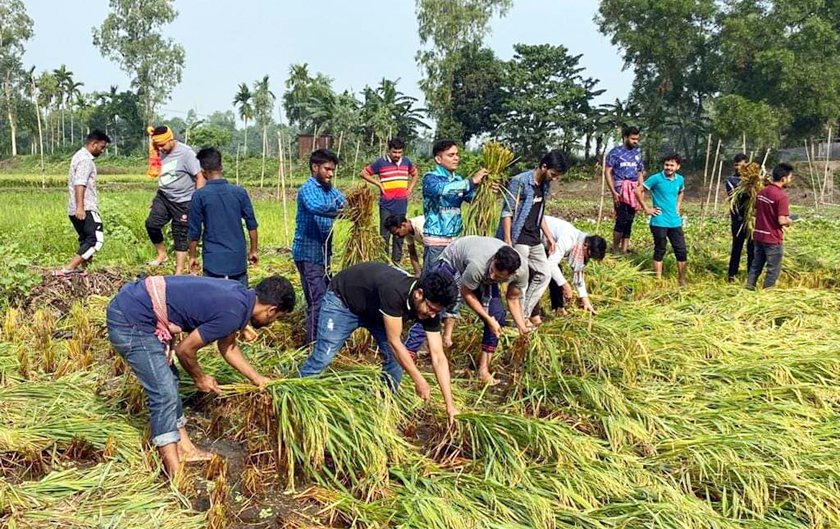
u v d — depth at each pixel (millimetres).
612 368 5691
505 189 7004
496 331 5773
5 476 4188
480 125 47562
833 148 42312
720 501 4324
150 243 11266
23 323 6812
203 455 4477
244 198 6398
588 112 44469
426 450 4840
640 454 4789
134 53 58250
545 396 5395
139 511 3865
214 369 5359
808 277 9984
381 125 39062
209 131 46750
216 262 6246
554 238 7328
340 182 30516
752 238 9273
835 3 38094
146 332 4227
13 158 56375
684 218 18609
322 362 5070
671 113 43312
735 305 7984
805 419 5156
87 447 4469
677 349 6352
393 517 3875
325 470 4293
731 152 40938
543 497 4121
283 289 4309
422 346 6719
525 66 44375
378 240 6625
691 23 39969
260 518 3967
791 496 4238
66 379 5469
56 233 11445
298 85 49625
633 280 9609
